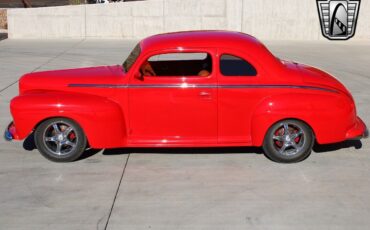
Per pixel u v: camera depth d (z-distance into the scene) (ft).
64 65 42.04
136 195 17.49
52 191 17.88
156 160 20.79
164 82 19.95
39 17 60.03
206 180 18.70
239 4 59.00
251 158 20.90
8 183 18.57
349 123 20.30
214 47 19.94
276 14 59.11
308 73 20.56
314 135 20.17
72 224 15.49
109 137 20.16
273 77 19.90
